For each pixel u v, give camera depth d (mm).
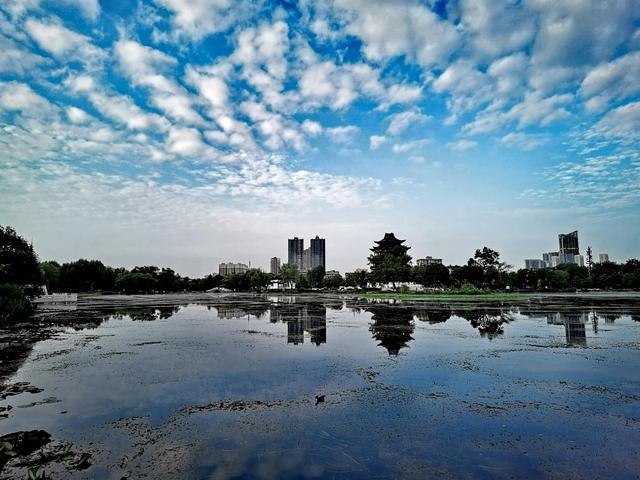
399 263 85375
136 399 7855
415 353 12492
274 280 132375
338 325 20750
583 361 11250
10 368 10656
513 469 4992
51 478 4742
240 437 5965
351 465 5070
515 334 16719
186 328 19953
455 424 6492
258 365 10852
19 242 40219
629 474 4867
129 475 4816
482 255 88250
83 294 92625
